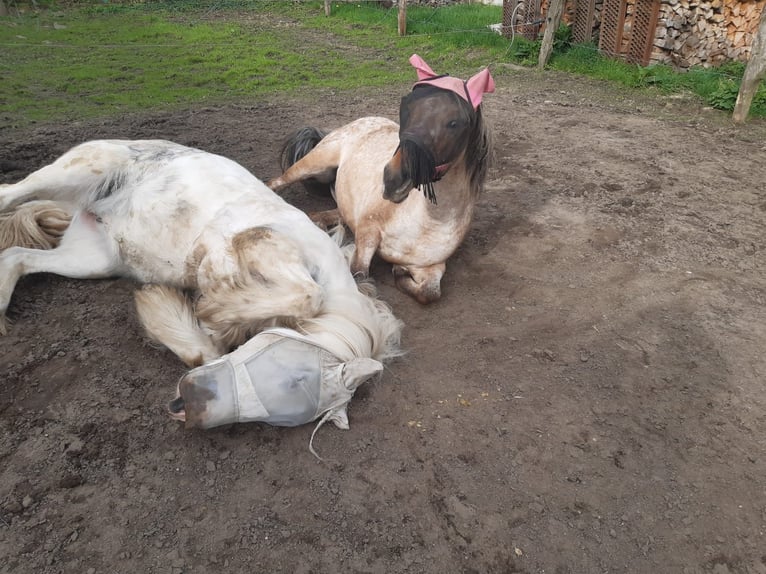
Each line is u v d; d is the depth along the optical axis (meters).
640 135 6.58
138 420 2.43
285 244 2.58
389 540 2.05
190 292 2.97
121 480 2.18
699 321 3.36
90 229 3.21
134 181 3.04
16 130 5.91
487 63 10.18
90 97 7.55
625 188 5.16
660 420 2.64
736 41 9.01
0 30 11.34
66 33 11.85
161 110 7.07
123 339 2.88
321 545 2.01
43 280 3.27
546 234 4.35
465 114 2.68
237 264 2.57
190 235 2.80
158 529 2.02
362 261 3.43
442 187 3.12
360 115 7.04
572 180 5.33
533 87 8.79
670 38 9.12
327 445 2.40
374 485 2.24
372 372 2.37
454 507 2.18
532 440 2.49
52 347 2.79
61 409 2.45
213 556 1.96
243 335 2.58
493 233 4.36
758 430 2.62
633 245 4.21
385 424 2.53
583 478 2.34
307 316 2.49
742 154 6.02
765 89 7.73
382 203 3.41
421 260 3.42
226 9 15.48
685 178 5.39
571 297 3.58
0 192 3.00
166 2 15.80
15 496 2.08
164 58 10.09
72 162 3.04
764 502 2.28
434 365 2.91
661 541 2.12
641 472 2.38
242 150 5.66
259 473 2.26
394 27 12.98
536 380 2.84
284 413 2.27
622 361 3.01
